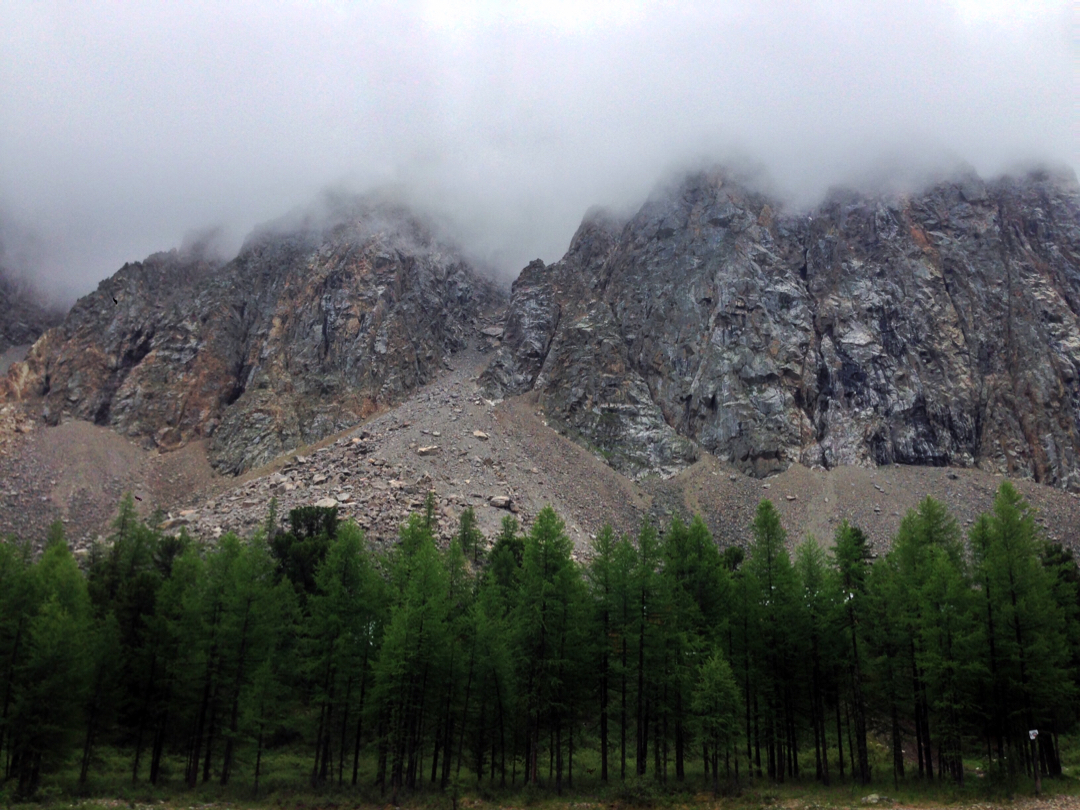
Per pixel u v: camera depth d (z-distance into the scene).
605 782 51.91
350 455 146.75
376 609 54.09
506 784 52.44
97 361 192.12
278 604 56.50
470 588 67.50
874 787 50.62
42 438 162.75
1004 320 173.88
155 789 48.78
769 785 51.72
